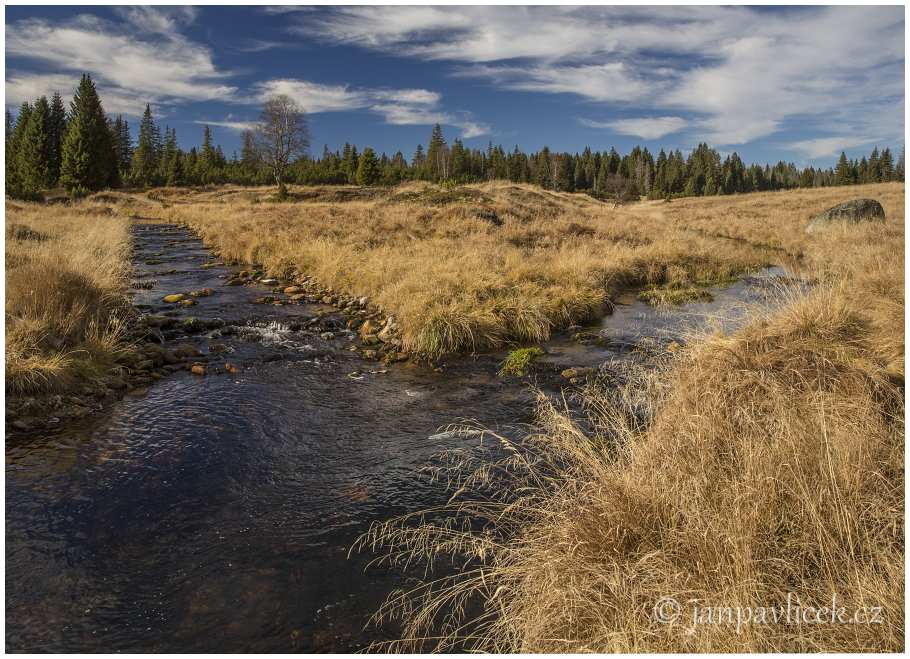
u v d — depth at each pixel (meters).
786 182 134.62
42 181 53.25
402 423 5.43
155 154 89.75
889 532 2.66
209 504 3.96
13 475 4.25
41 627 2.85
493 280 10.42
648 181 114.19
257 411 5.63
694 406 4.30
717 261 16.55
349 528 3.72
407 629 2.85
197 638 2.80
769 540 2.65
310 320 9.49
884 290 6.98
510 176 103.38
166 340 8.15
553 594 2.68
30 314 6.45
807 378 4.33
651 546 2.79
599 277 12.42
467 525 3.72
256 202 45.53
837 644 2.16
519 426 5.31
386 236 18.27
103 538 3.56
